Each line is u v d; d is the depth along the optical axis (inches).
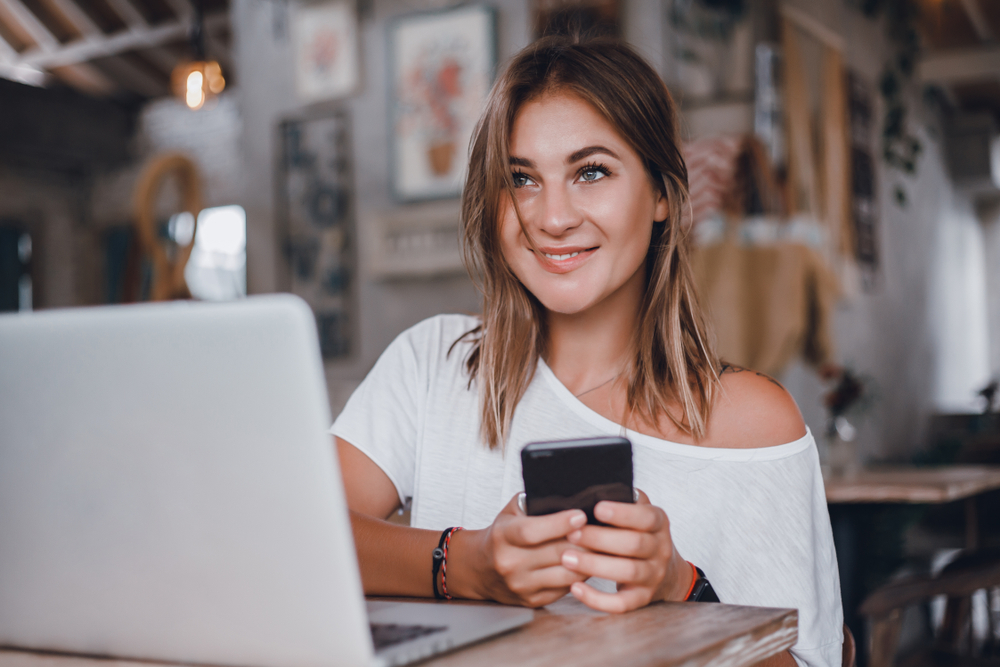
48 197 322.7
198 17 184.1
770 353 121.1
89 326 22.9
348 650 21.8
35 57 288.8
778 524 37.7
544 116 37.4
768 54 152.4
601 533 28.1
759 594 37.2
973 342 383.6
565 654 23.3
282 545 22.0
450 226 163.3
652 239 40.8
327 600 21.8
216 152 310.2
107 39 274.5
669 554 29.1
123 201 324.5
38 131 285.6
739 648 25.1
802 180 158.7
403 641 23.6
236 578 22.6
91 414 23.3
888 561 134.6
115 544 23.9
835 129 182.2
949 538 216.2
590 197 37.5
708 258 120.0
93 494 23.8
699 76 150.6
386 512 45.4
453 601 32.5
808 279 126.6
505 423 41.8
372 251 169.9
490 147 38.6
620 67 37.9
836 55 183.9
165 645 24.0
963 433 278.2
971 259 388.2
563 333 42.1
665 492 38.3
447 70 163.9
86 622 24.8
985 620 122.9
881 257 230.1
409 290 168.9
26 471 24.5
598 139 37.1
